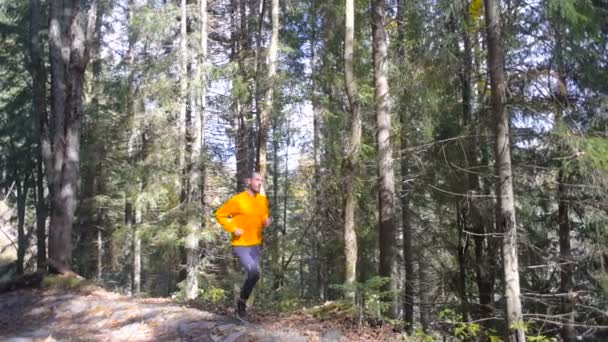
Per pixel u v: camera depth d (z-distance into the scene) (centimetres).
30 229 2680
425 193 1434
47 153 1319
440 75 902
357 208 1402
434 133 1200
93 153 1928
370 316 744
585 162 710
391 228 1055
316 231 1550
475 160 1131
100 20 1928
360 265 1464
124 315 873
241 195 745
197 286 1396
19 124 2109
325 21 1436
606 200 772
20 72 2147
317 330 706
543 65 840
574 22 704
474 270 1354
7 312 983
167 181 1480
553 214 1196
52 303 1005
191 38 1465
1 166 2289
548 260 1101
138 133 1698
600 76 930
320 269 1694
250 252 744
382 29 1084
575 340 1051
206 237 1408
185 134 1545
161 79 1455
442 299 1409
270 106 1351
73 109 1276
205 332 725
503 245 761
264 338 671
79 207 2052
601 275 925
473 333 835
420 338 712
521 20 813
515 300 750
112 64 2177
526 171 1007
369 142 1380
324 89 1590
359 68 1477
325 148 1452
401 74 984
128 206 2095
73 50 1283
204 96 1500
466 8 837
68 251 1246
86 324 879
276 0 1358
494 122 776
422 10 1061
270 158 2194
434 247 1548
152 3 1708
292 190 1867
